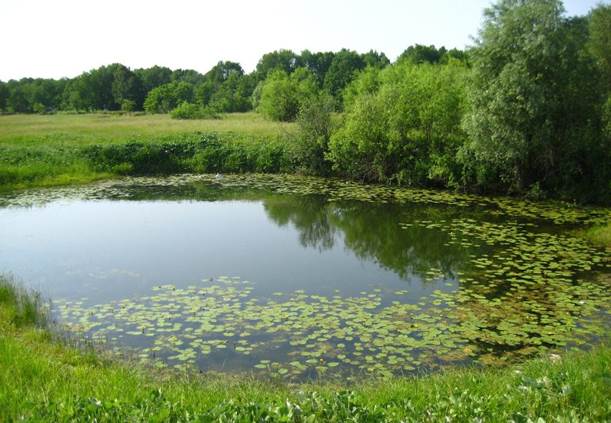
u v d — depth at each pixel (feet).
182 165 111.96
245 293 40.88
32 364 23.72
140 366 28.50
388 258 51.26
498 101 75.72
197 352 30.68
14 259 50.19
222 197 85.35
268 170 111.24
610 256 49.49
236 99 284.61
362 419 16.89
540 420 15.99
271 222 68.23
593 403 17.92
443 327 34.14
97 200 81.92
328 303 38.75
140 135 129.59
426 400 19.39
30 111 364.17
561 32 75.77
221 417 16.67
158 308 37.58
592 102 77.25
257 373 28.12
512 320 35.17
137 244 56.29
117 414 17.06
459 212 71.51
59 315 35.96
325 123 107.24
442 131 91.76
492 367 28.63
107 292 41.09
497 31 78.64
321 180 101.55
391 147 93.04
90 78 355.15
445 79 94.99
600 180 75.36
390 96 95.14
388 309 37.50
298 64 421.18
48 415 16.88
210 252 53.52
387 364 29.17
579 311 36.47
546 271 45.27
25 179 92.43
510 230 60.44
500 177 83.56
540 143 75.87
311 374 28.07
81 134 135.13
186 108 210.38
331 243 57.57
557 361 25.64
